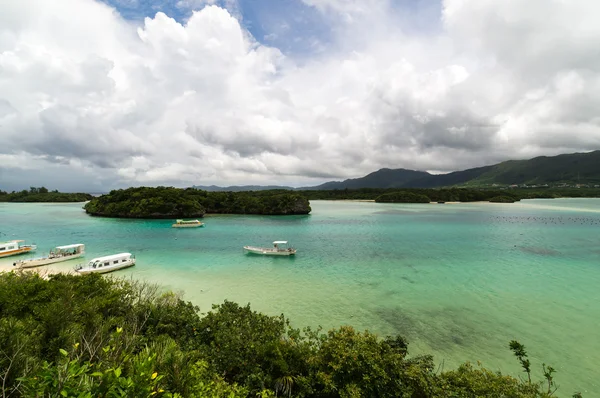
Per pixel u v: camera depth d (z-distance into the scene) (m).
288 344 13.75
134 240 64.56
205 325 15.66
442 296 31.17
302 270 41.38
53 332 10.30
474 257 48.97
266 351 12.75
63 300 13.16
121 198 116.69
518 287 33.97
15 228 80.56
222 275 38.69
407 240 65.12
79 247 48.62
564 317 26.11
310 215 126.00
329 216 121.12
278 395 11.62
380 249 55.78
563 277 37.91
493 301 29.77
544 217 108.56
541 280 36.62
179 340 14.45
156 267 42.47
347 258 48.75
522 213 125.31
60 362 5.46
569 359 19.92
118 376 4.83
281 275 38.78
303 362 12.89
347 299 30.06
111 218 107.50
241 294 31.41
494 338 22.56
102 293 17.80
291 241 64.50
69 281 18.50
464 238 66.81
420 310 27.53
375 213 132.50
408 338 22.44
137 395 4.87
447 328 24.05
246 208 134.88
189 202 113.25
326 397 11.78
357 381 11.42
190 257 49.00
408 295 31.38
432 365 14.80
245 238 68.31
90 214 119.25
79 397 4.33
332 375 11.70
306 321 25.02
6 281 17.06
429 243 61.56
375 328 23.92
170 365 7.75
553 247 56.44
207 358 12.69
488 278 37.44
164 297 20.00
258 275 38.72
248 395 11.52
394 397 11.30
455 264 44.62
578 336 22.86
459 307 28.23
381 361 11.83
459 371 13.73
